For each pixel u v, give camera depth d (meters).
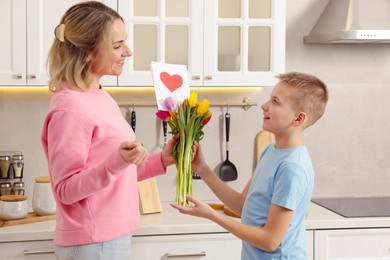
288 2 3.58
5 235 2.78
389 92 3.68
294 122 2.30
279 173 2.22
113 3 3.09
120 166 2.10
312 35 3.46
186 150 2.37
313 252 3.02
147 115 3.49
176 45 3.17
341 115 3.66
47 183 3.04
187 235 2.94
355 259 3.05
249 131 3.59
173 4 3.15
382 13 3.29
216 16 3.18
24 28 3.02
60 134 2.21
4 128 3.37
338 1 3.44
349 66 3.64
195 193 3.58
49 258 2.84
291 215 2.20
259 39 3.24
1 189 3.20
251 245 2.32
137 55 3.14
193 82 3.18
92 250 2.28
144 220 3.02
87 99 2.32
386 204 3.42
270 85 3.24
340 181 3.69
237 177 3.59
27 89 3.37
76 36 2.29
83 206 2.27
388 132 3.70
